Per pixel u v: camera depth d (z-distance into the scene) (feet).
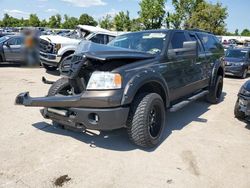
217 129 17.76
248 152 14.46
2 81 30.42
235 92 31.30
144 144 13.73
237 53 47.26
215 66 23.15
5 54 41.98
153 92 14.60
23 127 16.52
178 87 17.08
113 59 13.01
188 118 19.95
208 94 23.82
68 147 14.06
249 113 18.02
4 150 13.47
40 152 13.41
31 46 24.84
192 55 16.48
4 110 19.65
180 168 12.51
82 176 11.51
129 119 13.51
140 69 13.74
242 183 11.55
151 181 11.39
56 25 213.25
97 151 13.78
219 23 138.10
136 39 17.58
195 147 14.79
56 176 11.42
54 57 34.35
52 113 13.85
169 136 16.19
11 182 10.89
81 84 13.61
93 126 12.69
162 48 16.12
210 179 11.74
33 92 25.55
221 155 13.98
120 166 12.43
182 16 108.17
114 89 12.44
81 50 14.02
